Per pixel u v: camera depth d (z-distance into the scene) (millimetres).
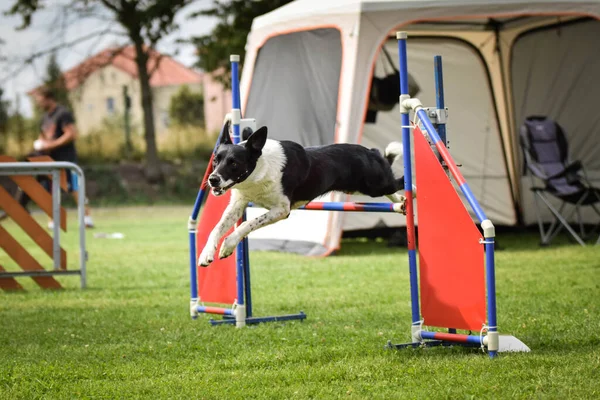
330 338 5191
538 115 12320
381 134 11234
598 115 11914
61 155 13594
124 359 4730
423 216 4820
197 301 6168
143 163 28766
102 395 3947
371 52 9734
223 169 4648
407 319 5875
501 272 8250
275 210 4805
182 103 38719
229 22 22344
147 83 26391
